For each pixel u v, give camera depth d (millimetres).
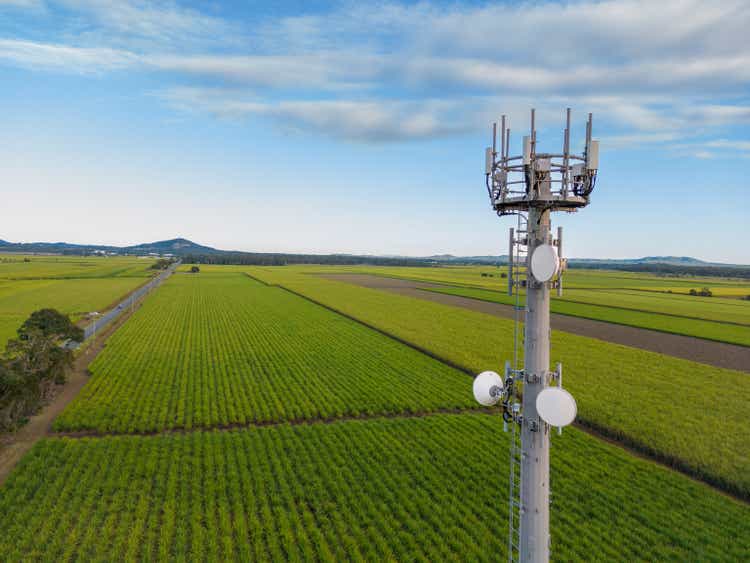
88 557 16250
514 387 10125
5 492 20219
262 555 16328
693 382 37156
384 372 40625
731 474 22047
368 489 20781
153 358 45062
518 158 9195
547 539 9422
